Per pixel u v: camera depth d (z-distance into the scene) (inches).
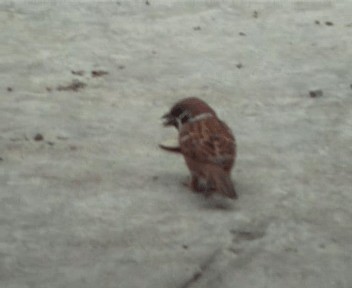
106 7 877.2
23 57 745.0
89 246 457.1
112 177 534.0
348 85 710.5
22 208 493.4
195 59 757.3
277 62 758.5
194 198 510.0
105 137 594.6
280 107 659.4
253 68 742.5
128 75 715.4
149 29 823.1
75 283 424.2
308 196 517.3
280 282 432.5
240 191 520.1
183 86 697.0
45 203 499.8
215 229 476.4
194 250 455.8
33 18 840.9
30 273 431.8
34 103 651.5
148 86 693.9
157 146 581.9
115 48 775.1
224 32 826.2
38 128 605.3
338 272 442.6
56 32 807.7
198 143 487.2
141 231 472.4
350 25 858.1
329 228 483.2
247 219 487.8
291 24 855.1
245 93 685.9
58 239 462.9
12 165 546.9
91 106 649.6
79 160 556.7
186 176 537.6
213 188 506.9
